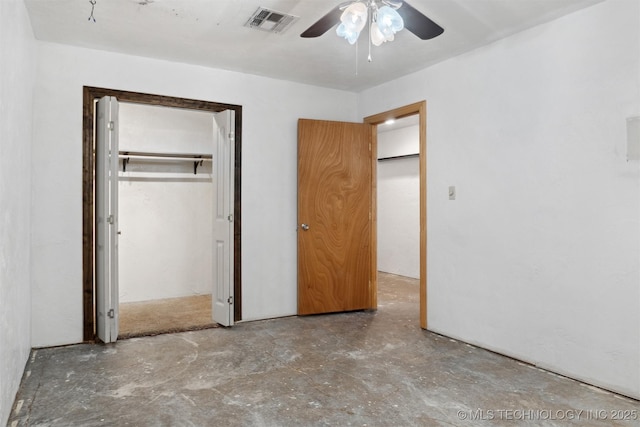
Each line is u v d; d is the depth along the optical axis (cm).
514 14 275
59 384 257
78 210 335
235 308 401
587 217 264
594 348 261
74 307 333
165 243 517
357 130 449
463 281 347
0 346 192
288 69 393
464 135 346
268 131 420
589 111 263
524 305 301
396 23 205
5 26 203
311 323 402
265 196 417
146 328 381
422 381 266
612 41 252
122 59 352
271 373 278
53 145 326
